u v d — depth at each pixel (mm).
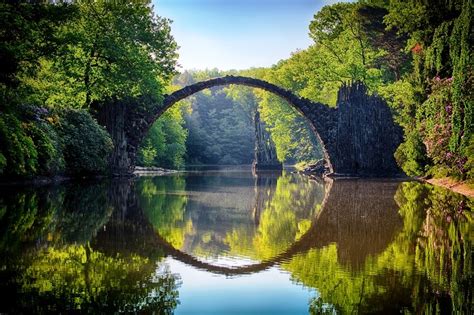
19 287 10734
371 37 63094
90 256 13898
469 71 33562
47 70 37531
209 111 141625
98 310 9492
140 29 45594
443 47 40438
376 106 57750
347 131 58250
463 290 11188
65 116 39000
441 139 37594
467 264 13641
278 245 16734
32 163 29328
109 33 42688
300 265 13844
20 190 29375
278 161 85125
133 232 18078
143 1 47219
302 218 22922
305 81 77125
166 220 21594
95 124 41062
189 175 60719
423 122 43625
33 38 30203
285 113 79188
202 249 16016
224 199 30891
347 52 64188
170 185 41375
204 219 22391
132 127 51969
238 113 133750
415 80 45688
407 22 49375
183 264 13836
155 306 10031
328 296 10938
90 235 17031
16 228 17484
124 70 42938
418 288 11375
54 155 33500
